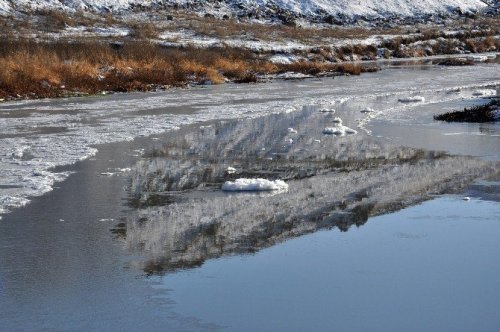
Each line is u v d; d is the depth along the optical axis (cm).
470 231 1082
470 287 869
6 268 927
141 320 779
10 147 1772
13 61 3070
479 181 1391
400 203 1239
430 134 1947
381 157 1645
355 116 2344
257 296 845
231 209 1212
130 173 1491
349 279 897
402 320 778
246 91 3191
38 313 795
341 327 762
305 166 1562
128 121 2255
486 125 2103
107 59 3503
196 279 896
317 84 3503
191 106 2648
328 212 1188
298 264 948
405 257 974
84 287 867
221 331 754
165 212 1194
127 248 1009
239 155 1688
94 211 1197
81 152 1712
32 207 1217
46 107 2620
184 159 1642
